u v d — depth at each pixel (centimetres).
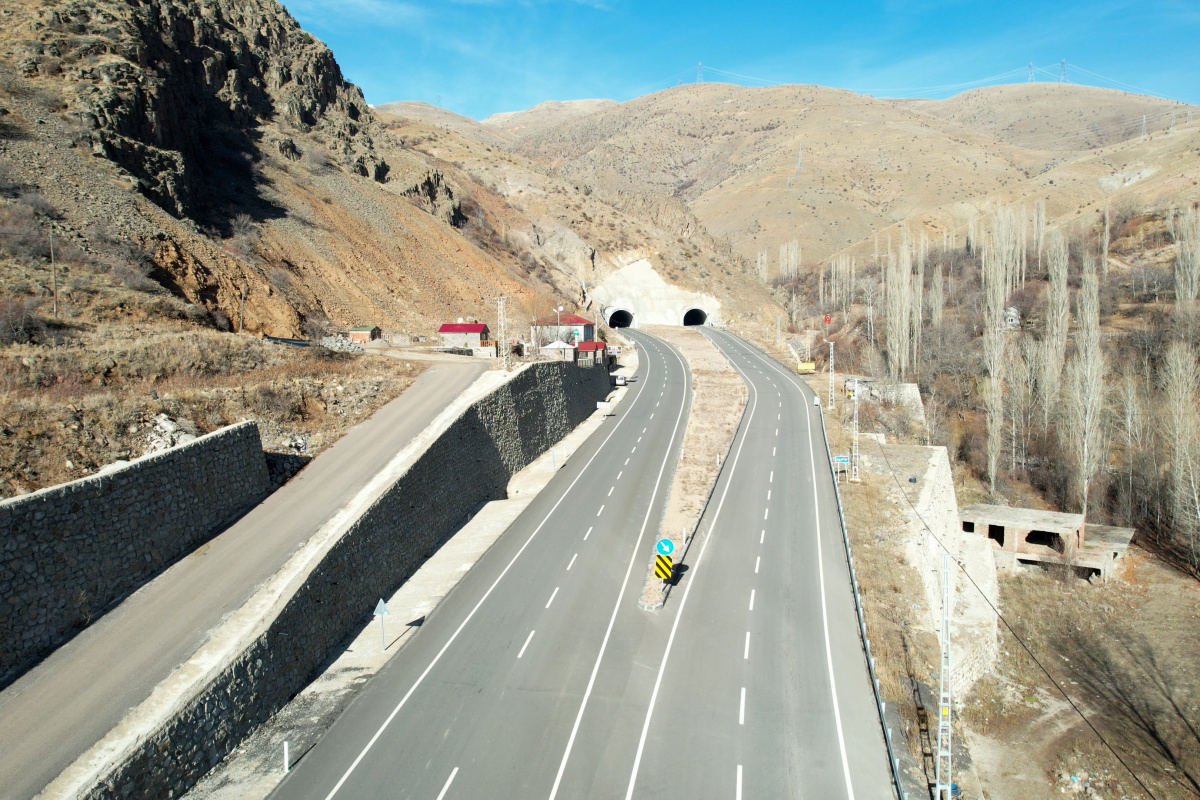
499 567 3002
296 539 2411
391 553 2775
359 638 2383
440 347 5450
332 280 5981
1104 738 2997
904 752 1967
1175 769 2836
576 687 2184
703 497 3897
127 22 5731
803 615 2700
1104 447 5172
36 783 1405
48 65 4888
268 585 2138
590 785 1773
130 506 2134
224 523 2519
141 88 5231
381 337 5603
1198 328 5978
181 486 2353
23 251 3381
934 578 3484
